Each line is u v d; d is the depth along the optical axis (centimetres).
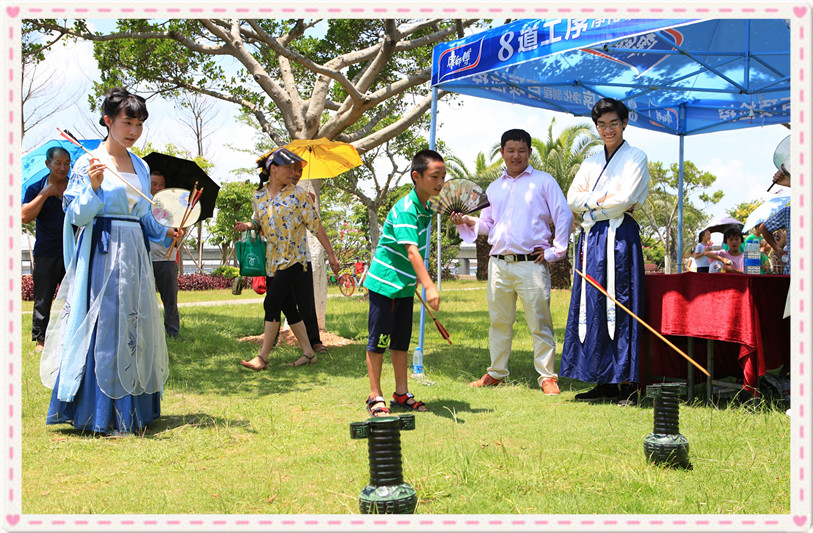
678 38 572
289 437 384
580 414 445
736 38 601
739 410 434
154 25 929
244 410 451
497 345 552
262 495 286
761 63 614
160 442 369
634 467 320
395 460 252
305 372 600
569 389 543
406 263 445
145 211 412
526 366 644
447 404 475
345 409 458
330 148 788
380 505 246
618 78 680
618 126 504
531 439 378
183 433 390
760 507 268
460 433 392
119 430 384
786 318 467
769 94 719
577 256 522
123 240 392
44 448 355
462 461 324
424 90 1100
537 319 531
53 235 665
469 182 516
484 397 504
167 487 298
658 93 757
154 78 1004
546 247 538
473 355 708
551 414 445
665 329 489
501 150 550
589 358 500
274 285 615
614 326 491
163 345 414
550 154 2400
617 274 493
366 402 466
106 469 324
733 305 454
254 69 870
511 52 542
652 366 524
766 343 458
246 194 3106
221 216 3106
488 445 363
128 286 390
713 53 581
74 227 396
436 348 765
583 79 679
